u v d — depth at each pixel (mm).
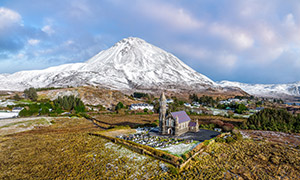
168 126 77438
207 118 127062
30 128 91000
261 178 43281
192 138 71438
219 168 47625
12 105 138750
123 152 56844
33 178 42250
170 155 51625
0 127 87125
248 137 77625
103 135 72000
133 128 91312
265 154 57406
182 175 43781
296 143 70375
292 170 47531
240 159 53562
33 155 54469
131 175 43688
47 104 139125
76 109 141125
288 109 184625
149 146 60250
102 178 42250
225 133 79938
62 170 45906
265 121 99000
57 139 69312
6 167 47219
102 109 161250
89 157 53125
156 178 42344
